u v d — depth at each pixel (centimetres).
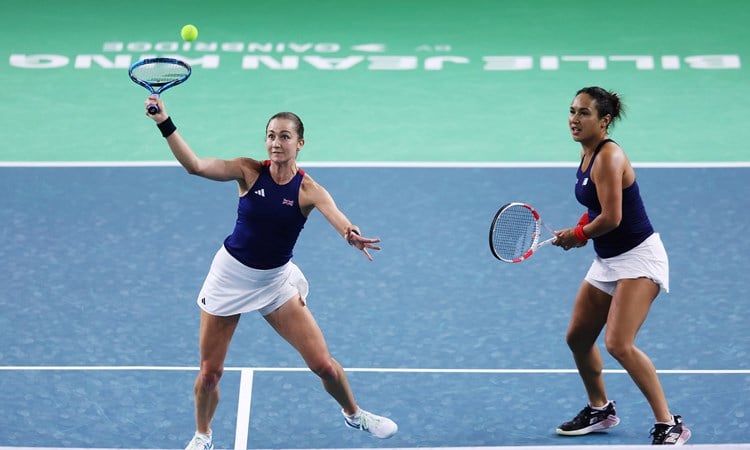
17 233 3706
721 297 3350
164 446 2645
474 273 3506
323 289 3409
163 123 2275
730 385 2902
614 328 2508
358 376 2961
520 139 4488
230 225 3794
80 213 3853
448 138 4494
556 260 3572
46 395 2842
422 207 3912
